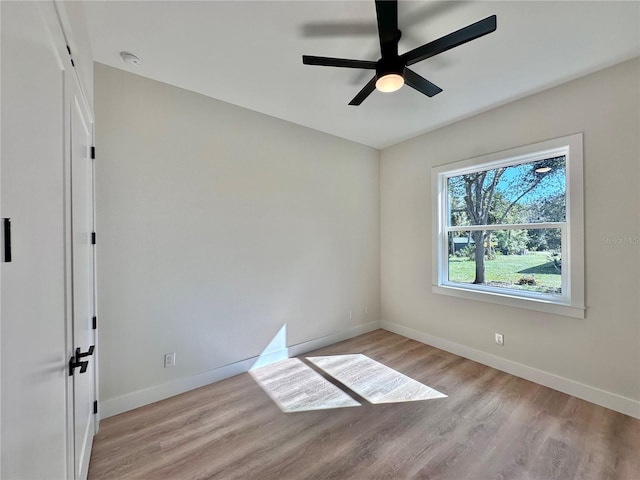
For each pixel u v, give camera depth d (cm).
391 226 388
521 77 221
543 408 213
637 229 199
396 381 256
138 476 154
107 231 203
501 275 283
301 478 153
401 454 170
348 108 275
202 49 188
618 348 207
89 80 170
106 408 203
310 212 327
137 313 217
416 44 185
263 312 289
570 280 229
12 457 61
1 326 57
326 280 344
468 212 310
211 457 168
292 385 250
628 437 180
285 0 149
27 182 71
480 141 287
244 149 273
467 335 304
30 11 73
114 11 154
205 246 250
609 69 208
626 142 202
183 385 239
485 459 165
